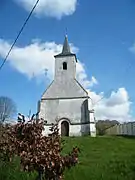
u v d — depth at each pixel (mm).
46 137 7809
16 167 12086
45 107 41875
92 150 22656
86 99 41281
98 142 28312
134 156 18516
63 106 41562
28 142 7691
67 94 42156
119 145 26125
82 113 40656
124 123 45188
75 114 40781
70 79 43250
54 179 7414
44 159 7172
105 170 14836
